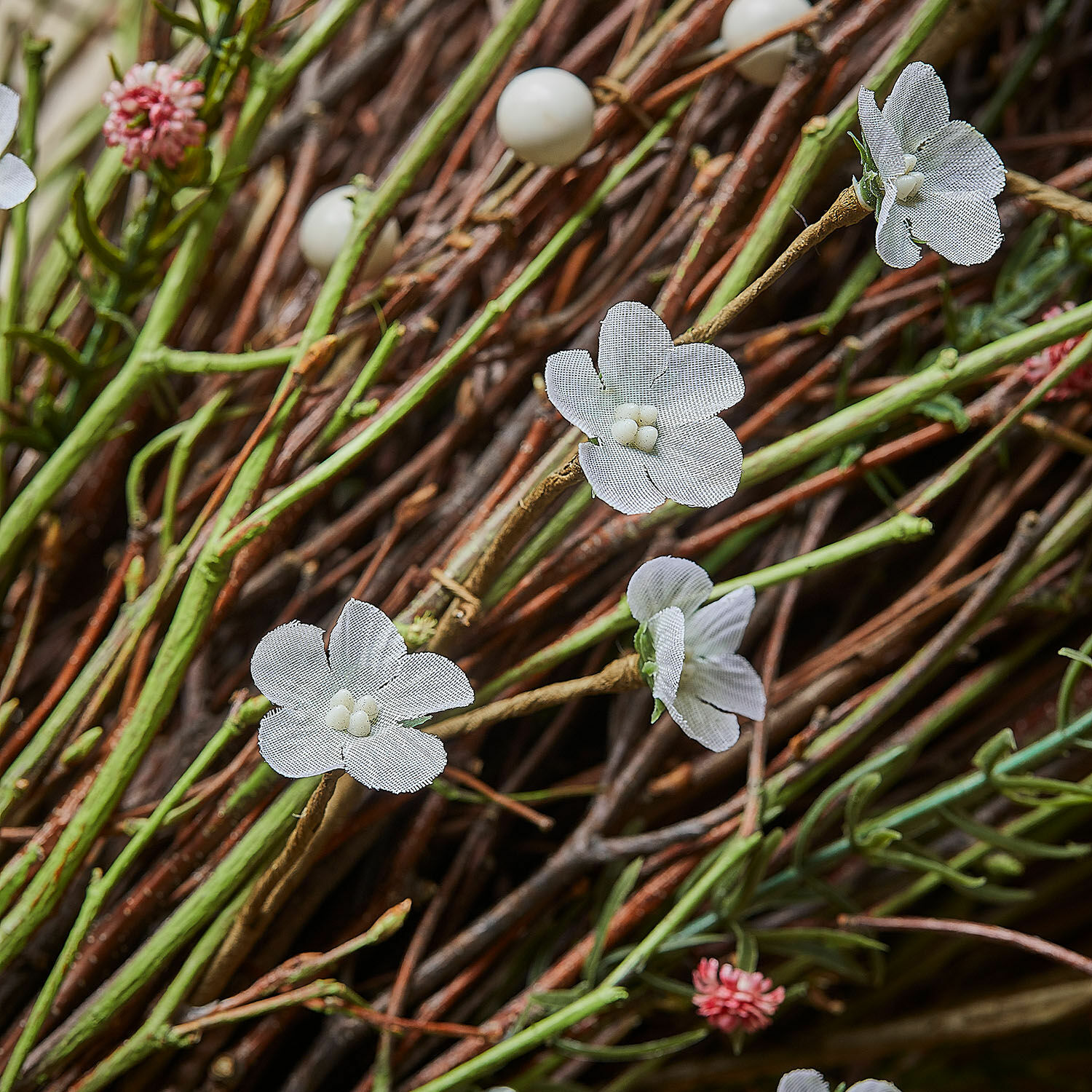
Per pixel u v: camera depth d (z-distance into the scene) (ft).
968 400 1.29
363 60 1.38
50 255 1.34
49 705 1.21
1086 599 1.28
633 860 1.23
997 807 1.27
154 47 1.38
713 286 1.23
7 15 1.56
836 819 1.27
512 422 1.25
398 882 1.22
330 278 1.20
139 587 1.22
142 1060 1.18
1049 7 1.33
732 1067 1.29
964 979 1.37
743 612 1.11
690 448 1.08
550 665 1.18
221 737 1.16
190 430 1.23
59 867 1.16
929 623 1.26
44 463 1.29
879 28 1.31
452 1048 1.21
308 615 1.29
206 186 1.22
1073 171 1.25
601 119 1.25
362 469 1.32
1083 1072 1.35
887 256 1.06
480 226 1.27
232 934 1.16
